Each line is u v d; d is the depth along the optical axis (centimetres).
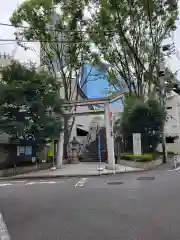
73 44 2606
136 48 2567
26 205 915
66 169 2134
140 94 2753
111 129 2073
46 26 2492
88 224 680
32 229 659
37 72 2067
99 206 864
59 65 2764
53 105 2030
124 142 2700
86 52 2639
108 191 1136
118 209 818
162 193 1041
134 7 2414
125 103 2688
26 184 1468
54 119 2025
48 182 1532
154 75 2784
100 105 2275
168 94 3609
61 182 1510
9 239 598
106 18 2395
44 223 703
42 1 2400
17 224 703
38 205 908
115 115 2761
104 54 2653
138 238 573
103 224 676
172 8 2472
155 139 2695
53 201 964
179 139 4188
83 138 3281
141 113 2594
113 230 630
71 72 2744
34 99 1919
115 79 2905
